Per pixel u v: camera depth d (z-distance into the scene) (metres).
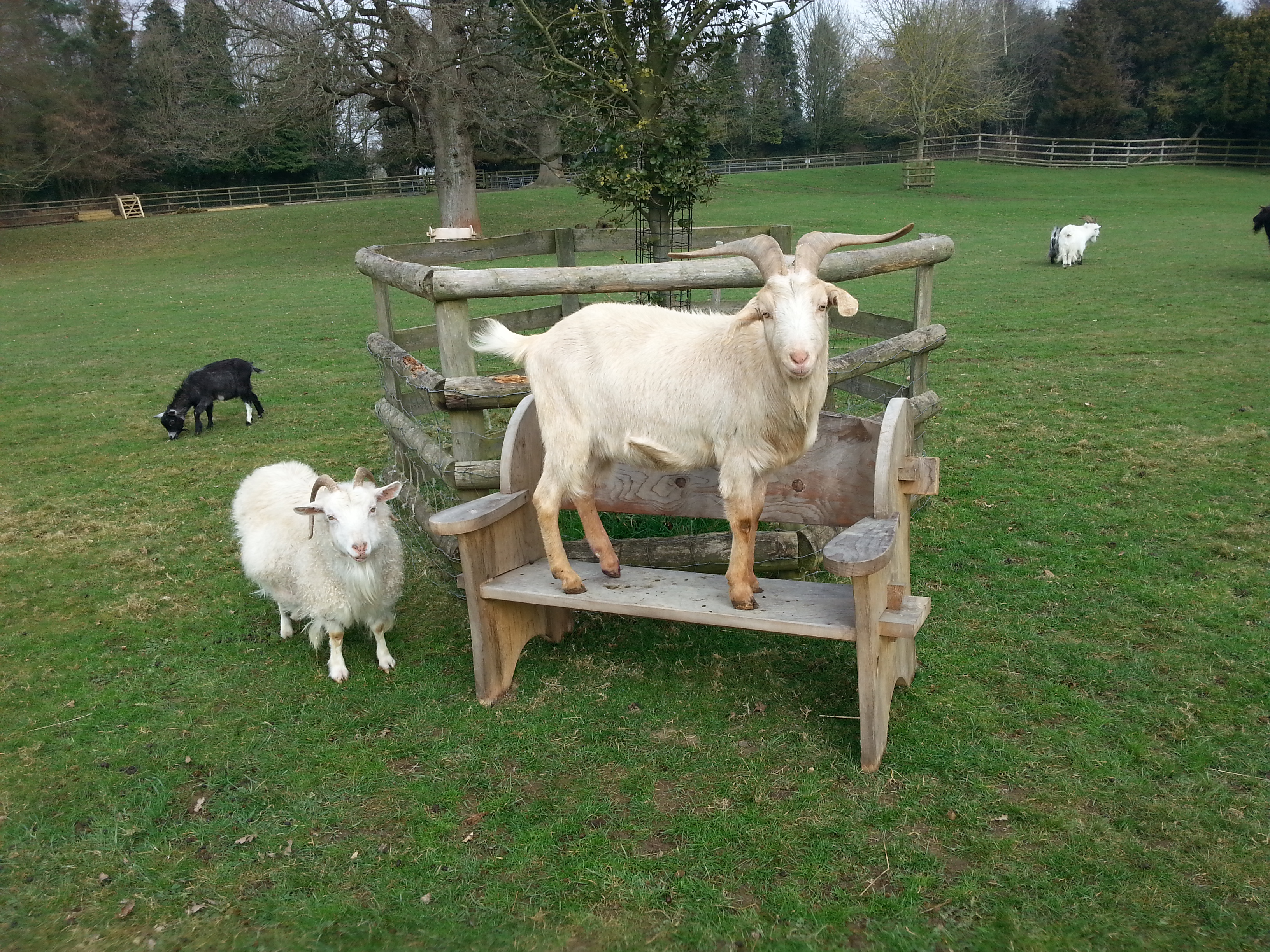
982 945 3.04
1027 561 5.95
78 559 6.87
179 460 9.39
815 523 4.91
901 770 3.94
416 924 3.23
